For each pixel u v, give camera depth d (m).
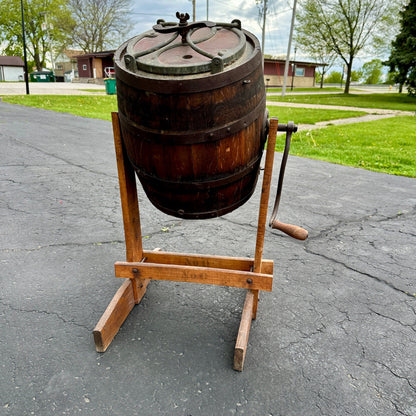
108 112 14.86
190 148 1.90
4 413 1.73
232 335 2.32
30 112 13.62
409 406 1.84
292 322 2.46
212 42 2.10
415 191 5.57
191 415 1.75
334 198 5.14
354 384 1.97
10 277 2.87
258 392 1.89
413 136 10.84
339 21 34.88
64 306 2.55
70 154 7.19
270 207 4.70
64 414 1.74
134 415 1.74
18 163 6.29
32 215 4.12
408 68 28.28
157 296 2.71
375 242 3.73
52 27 49.56
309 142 9.70
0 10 51.25
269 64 47.56
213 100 1.81
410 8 27.31
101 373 1.99
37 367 2.01
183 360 2.10
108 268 3.06
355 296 2.78
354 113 17.23
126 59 1.91
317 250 3.53
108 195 4.91
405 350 2.23
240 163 2.01
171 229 3.96
